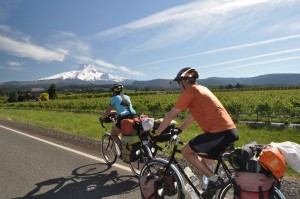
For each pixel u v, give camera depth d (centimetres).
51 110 3981
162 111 2597
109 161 702
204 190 392
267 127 1658
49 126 1560
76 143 976
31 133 1250
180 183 409
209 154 379
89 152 824
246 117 2258
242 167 329
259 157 323
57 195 511
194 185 409
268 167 316
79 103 3903
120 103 623
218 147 372
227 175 373
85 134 1228
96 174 622
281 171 316
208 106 376
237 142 1151
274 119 2045
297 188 515
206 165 389
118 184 560
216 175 378
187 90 386
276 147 336
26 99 9131
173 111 386
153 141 495
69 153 815
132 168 612
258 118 2164
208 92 388
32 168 674
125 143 567
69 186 553
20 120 2012
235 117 2088
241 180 328
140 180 438
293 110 1930
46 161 732
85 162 717
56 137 1119
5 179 599
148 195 424
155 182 419
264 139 1238
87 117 2367
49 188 545
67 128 1470
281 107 1988
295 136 1330
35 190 536
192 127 1644
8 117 2294
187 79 392
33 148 897
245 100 3055
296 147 336
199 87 388
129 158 570
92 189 536
